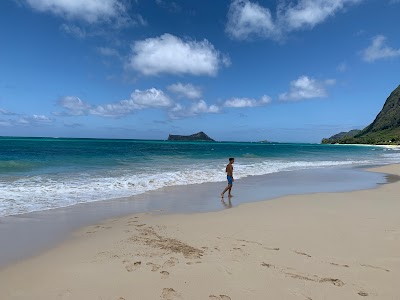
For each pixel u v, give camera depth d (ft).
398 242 21.13
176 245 20.18
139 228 24.30
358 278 15.61
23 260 17.53
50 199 34.17
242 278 15.42
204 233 23.02
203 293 13.93
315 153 178.91
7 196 34.30
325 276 15.78
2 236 21.80
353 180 57.88
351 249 19.70
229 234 22.80
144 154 115.44
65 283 14.73
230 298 13.56
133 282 14.87
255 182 53.36
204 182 51.44
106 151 128.57
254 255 18.52
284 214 29.37
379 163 105.81
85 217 27.50
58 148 142.92
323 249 19.67
